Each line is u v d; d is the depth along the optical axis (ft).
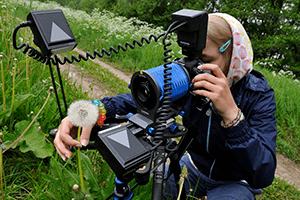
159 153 2.89
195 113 3.57
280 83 18.57
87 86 11.75
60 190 4.16
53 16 2.32
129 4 82.53
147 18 76.64
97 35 26.66
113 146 2.26
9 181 4.42
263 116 4.14
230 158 4.54
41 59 2.54
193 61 3.08
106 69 15.70
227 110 3.26
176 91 2.85
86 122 2.17
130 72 18.86
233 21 3.91
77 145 2.78
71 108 2.19
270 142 3.86
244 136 3.47
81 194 2.27
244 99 4.30
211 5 72.43
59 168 4.28
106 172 4.74
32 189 4.32
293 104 15.08
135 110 4.43
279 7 69.82
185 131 2.97
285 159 11.23
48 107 5.80
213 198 4.78
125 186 2.83
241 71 4.06
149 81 2.60
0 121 5.11
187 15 2.61
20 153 4.88
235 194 4.62
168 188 5.54
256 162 3.56
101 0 97.19
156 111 2.68
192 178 5.52
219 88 2.97
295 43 60.39
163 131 2.57
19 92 6.39
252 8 64.90
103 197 4.34
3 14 10.41
